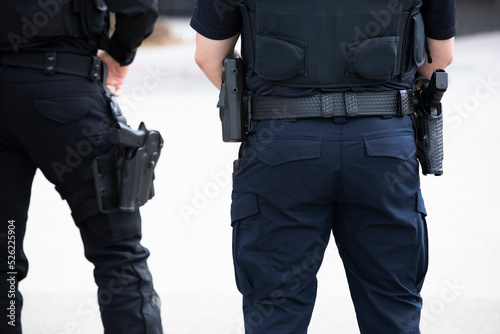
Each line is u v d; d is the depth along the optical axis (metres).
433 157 4.62
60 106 4.87
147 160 5.15
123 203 5.02
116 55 5.44
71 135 4.91
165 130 17.61
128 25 5.16
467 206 11.09
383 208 4.27
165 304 7.59
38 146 4.93
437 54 4.58
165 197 11.91
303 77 4.22
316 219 4.34
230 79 4.41
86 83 4.95
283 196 4.28
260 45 4.27
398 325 4.41
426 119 4.59
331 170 4.21
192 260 9.03
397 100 4.30
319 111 4.21
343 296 7.80
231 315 7.29
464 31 42.50
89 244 5.17
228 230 10.23
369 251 4.38
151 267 8.78
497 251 9.05
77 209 5.07
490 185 12.28
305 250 4.36
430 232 9.90
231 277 8.45
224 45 4.50
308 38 4.20
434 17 4.43
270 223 4.33
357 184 4.24
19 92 4.85
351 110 4.21
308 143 4.20
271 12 4.22
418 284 4.52
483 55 30.80
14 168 5.10
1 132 4.98
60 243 9.80
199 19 4.47
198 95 23.78
